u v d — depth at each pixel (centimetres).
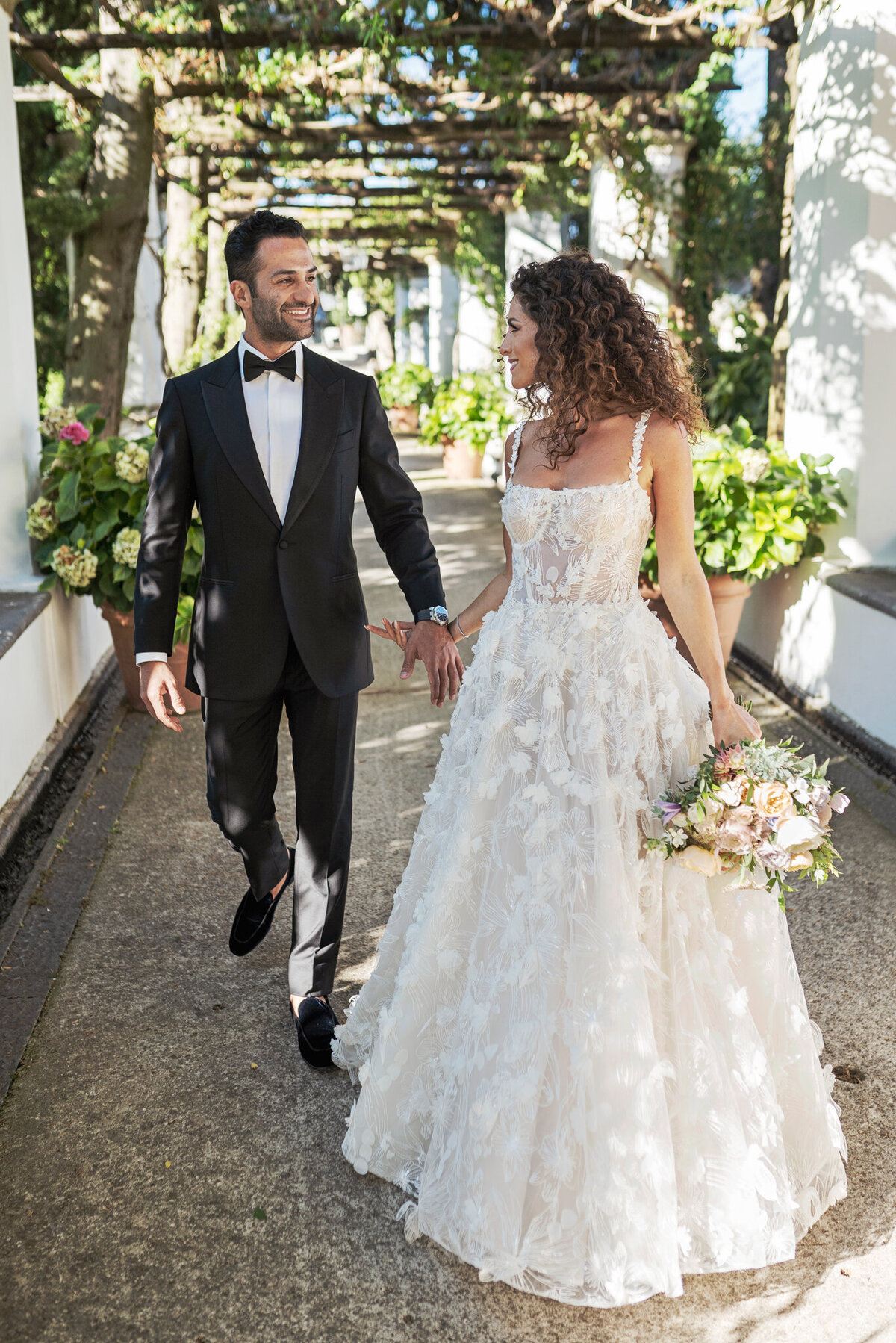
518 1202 191
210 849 369
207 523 243
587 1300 187
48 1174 219
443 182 1125
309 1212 210
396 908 238
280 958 302
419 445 1689
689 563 203
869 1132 228
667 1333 183
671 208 757
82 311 651
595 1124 188
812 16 489
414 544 256
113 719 495
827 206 478
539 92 647
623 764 198
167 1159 223
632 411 201
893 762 410
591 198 865
